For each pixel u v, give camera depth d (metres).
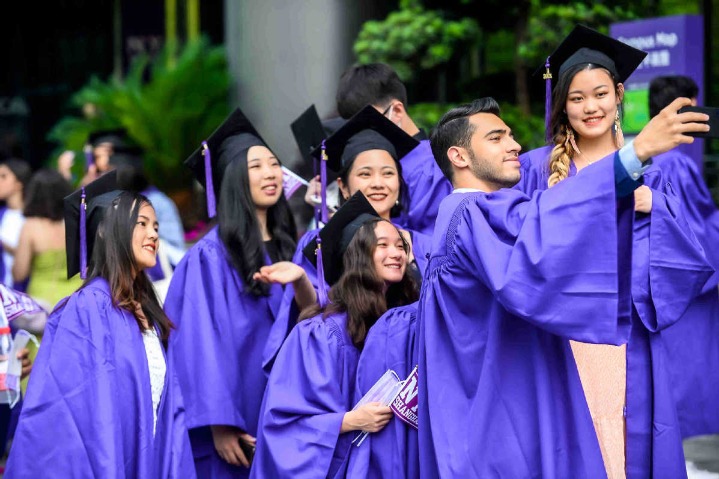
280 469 10.18
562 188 8.30
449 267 8.90
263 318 12.27
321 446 10.07
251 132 12.65
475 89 23.56
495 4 22.11
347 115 13.54
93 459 10.06
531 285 8.13
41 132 40.91
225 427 11.94
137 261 10.66
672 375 11.48
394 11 25.45
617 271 8.12
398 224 12.60
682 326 11.55
